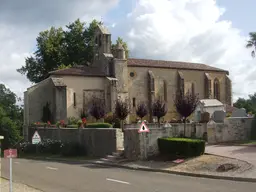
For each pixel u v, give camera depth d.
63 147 30.95
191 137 27.36
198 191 12.10
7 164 26.48
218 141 28.00
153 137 22.52
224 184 13.52
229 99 63.16
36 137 21.70
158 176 16.62
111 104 48.66
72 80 47.72
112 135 26.02
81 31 63.19
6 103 81.69
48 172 19.73
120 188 13.34
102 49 52.59
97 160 25.17
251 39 48.44
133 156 22.77
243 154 19.84
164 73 56.50
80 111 47.47
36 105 47.22
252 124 29.86
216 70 61.81
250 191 11.84
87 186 14.17
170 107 56.34
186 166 18.22
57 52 60.94
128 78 53.16
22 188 14.26
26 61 62.41
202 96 59.97
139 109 44.62
